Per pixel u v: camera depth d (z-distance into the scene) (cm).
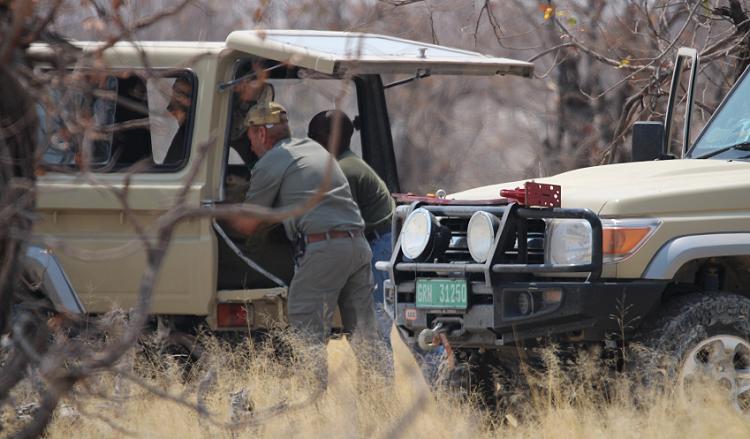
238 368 2611
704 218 2236
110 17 1341
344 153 3016
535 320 2200
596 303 2170
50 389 1465
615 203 2231
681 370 2197
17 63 1372
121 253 1342
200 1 1415
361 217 2750
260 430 2144
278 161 2612
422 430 2142
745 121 2703
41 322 1606
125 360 2006
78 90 1431
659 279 2198
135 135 2802
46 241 1398
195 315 2888
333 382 2330
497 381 2464
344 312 2738
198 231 2806
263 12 1625
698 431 2052
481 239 2252
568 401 2206
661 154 2792
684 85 4300
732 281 2417
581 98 5559
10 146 1451
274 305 2867
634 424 2075
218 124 2816
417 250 2347
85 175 1412
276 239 2911
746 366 2242
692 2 4194
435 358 2480
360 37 1686
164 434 2153
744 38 4016
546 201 2234
